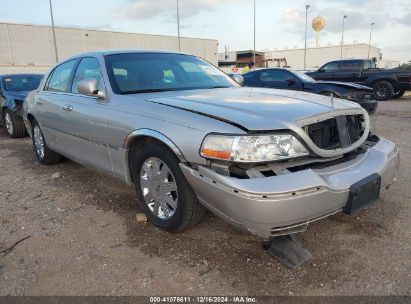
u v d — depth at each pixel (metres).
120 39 53.56
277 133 2.46
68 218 3.48
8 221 3.44
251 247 2.88
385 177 2.89
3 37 44.00
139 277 2.55
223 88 3.82
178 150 2.69
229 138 2.44
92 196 4.00
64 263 2.74
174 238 3.04
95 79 3.59
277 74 10.99
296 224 2.38
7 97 7.68
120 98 3.36
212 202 2.56
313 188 2.36
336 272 2.55
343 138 2.79
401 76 14.23
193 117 2.71
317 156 2.60
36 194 4.12
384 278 2.48
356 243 2.90
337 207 2.52
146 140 3.10
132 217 3.45
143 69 3.80
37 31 46.31
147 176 3.18
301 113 2.63
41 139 5.17
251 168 2.43
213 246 2.91
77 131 3.89
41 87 5.05
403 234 3.03
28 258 2.82
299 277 2.51
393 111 11.10
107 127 3.38
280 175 2.37
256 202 2.27
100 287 2.46
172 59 4.18
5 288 2.47
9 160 5.73
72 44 49.38
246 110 2.70
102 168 3.67
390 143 3.26
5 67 41.47
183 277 2.54
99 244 2.99
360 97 8.95
